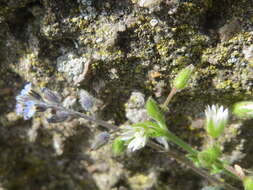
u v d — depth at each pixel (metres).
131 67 0.08
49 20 0.08
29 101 0.07
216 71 0.08
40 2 0.08
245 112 0.07
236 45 0.08
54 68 0.08
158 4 0.07
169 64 0.08
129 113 0.08
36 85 0.08
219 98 0.08
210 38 0.08
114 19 0.08
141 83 0.08
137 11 0.07
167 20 0.07
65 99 0.08
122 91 0.08
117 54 0.08
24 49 0.08
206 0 0.07
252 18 0.07
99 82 0.08
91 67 0.08
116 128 0.07
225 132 0.08
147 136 0.07
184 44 0.08
